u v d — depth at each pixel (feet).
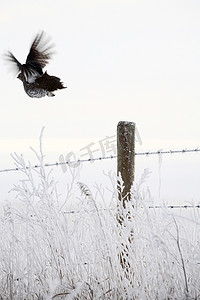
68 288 58.18
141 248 60.59
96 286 58.80
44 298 58.08
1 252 63.98
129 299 56.13
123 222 61.52
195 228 60.18
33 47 73.05
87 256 60.95
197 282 56.44
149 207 62.44
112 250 59.47
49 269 62.64
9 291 61.26
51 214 62.64
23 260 63.87
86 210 62.85
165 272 57.93
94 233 61.93
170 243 59.26
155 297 56.18
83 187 62.39
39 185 63.93
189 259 58.39
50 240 61.46
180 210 62.03
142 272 57.93
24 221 63.77
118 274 59.26
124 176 71.77
